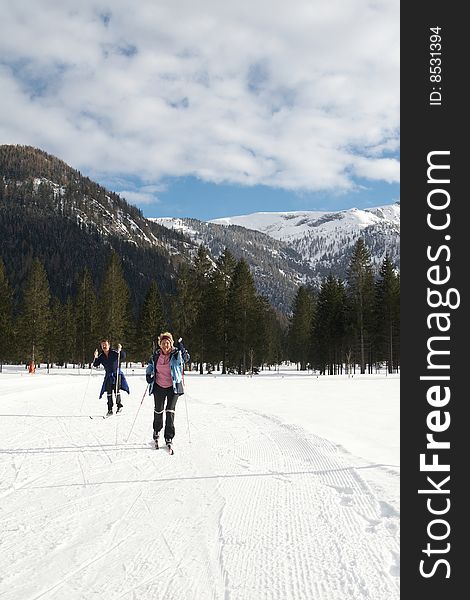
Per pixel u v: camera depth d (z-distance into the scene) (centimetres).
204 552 398
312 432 991
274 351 9006
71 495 546
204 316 5359
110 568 364
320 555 396
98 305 7138
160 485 591
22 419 1145
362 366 5400
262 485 597
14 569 360
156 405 816
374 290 5747
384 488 580
